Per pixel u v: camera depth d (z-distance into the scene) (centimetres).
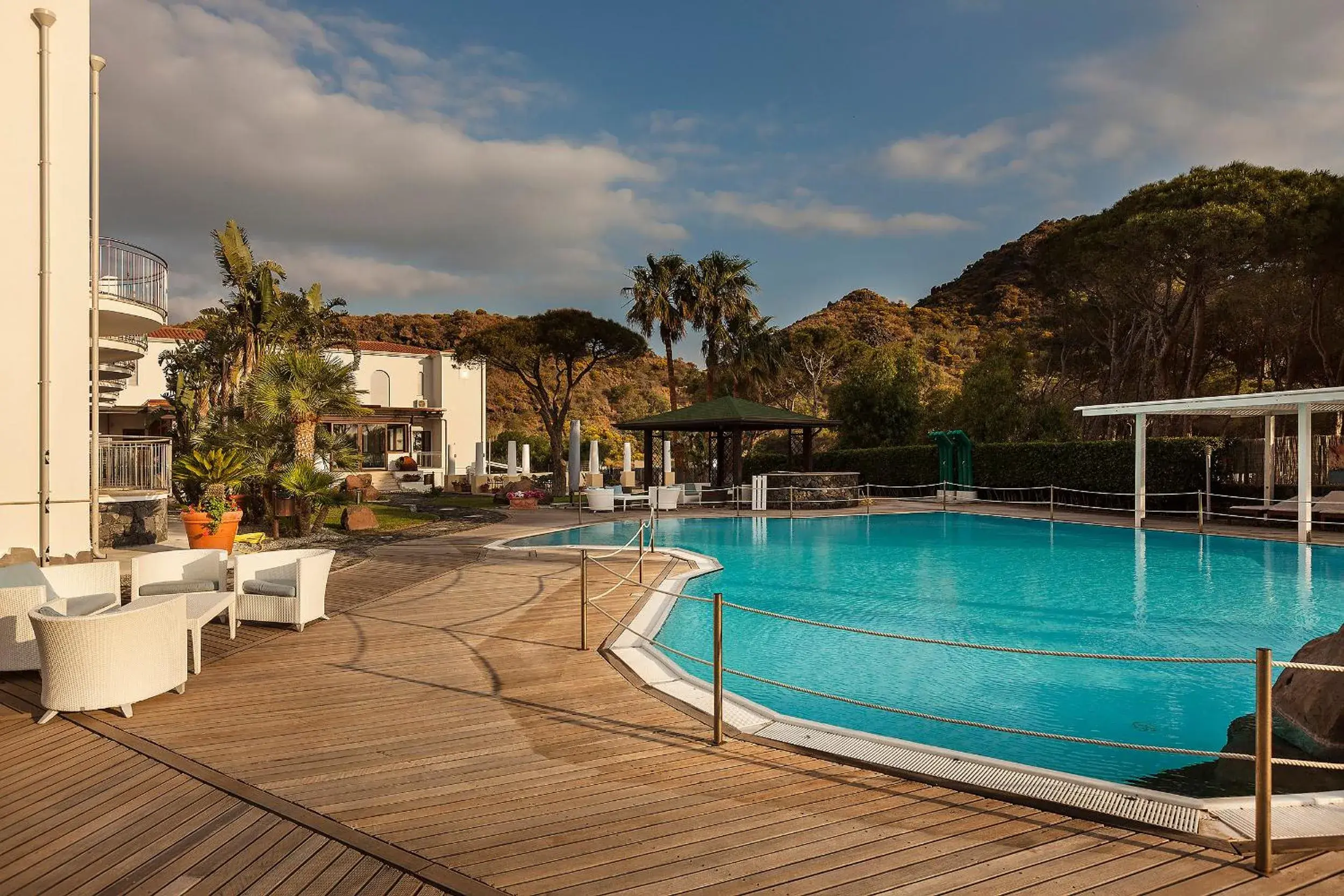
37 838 330
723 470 2712
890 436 3216
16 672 595
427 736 459
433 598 909
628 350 3362
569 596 920
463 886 287
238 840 327
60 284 1067
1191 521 1808
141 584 724
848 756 421
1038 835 330
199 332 3466
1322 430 2664
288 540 1484
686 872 298
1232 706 565
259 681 575
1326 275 2369
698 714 502
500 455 4275
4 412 1001
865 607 916
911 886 287
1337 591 1005
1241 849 312
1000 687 610
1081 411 1880
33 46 1030
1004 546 1489
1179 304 2720
